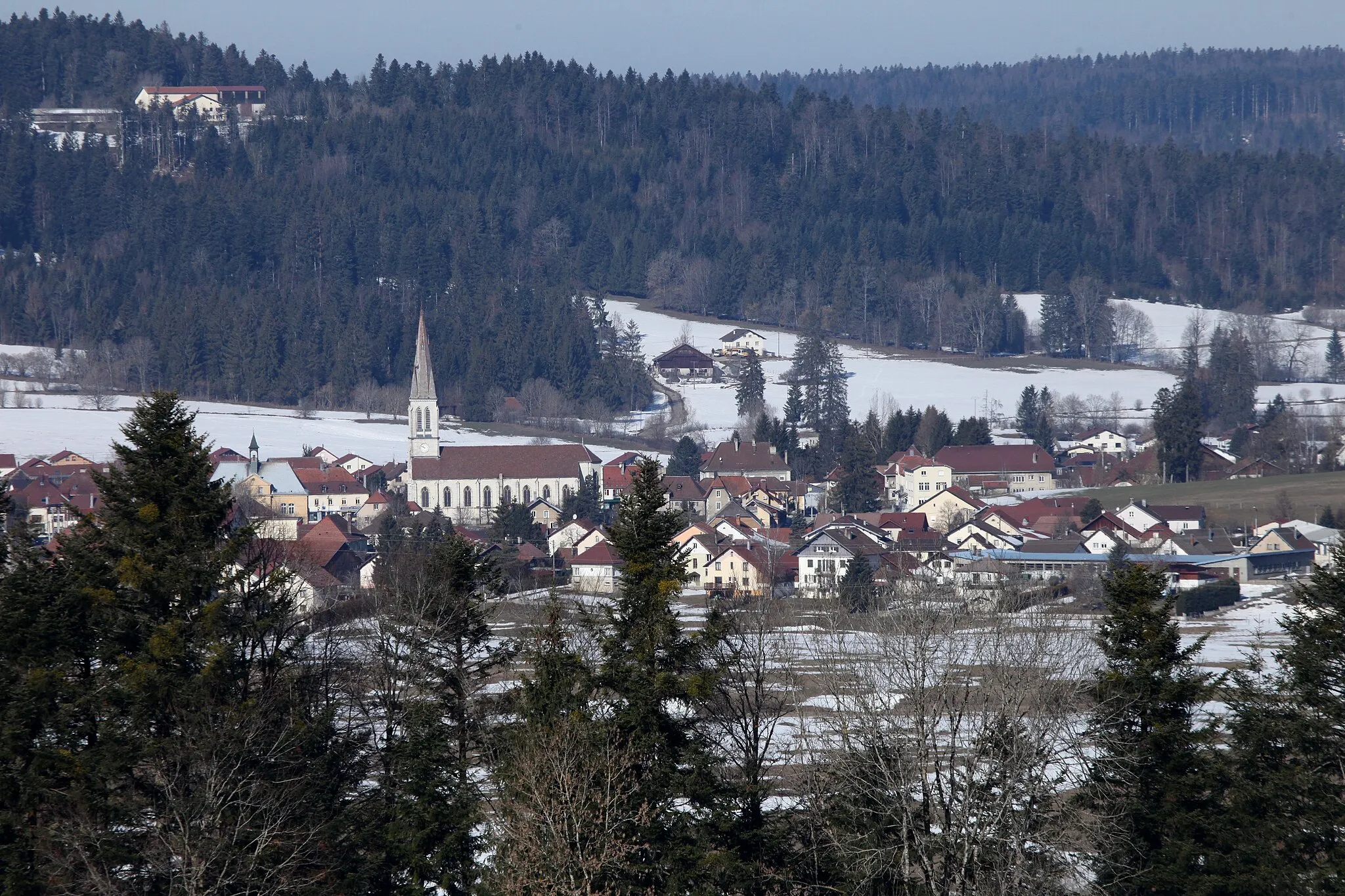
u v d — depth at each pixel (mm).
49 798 153250
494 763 171000
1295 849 160875
